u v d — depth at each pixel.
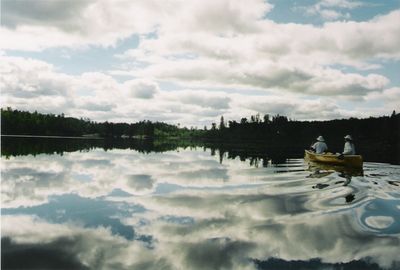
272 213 11.45
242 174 21.75
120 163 29.70
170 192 15.54
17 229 9.85
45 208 12.40
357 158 23.20
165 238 9.08
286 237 9.08
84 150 49.59
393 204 12.49
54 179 19.14
